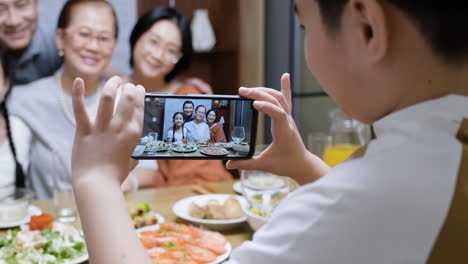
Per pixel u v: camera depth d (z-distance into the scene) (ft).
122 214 1.62
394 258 1.29
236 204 3.80
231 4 9.10
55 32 7.32
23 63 7.07
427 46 1.35
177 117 2.25
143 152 2.23
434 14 1.30
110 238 1.55
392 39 1.36
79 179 1.67
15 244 3.23
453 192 1.30
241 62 9.03
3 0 6.89
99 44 7.54
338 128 4.92
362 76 1.47
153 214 3.76
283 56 8.71
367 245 1.31
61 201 3.91
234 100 2.29
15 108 6.93
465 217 1.29
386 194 1.31
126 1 8.09
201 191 4.66
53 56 7.27
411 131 1.39
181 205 4.08
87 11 7.42
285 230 1.41
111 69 8.01
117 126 1.72
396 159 1.36
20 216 3.89
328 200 1.38
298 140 2.38
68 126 7.27
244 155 2.36
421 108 1.40
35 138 7.14
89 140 1.71
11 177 6.59
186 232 3.44
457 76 1.39
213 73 9.72
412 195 1.30
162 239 3.25
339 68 1.51
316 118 8.97
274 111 2.24
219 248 3.14
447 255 1.28
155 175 6.87
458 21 1.31
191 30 8.43
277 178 3.65
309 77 8.79
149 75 7.89
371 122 1.61
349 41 1.44
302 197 1.47
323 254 1.34
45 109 7.13
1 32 6.89
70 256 3.09
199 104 2.26
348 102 1.57
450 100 1.39
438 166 1.33
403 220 1.29
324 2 1.47
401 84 1.41
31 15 7.06
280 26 8.71
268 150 2.40
